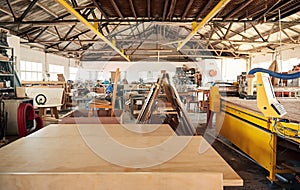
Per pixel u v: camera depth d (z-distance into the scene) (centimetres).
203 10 455
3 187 101
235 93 489
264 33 929
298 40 825
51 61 1252
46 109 759
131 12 488
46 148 140
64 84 852
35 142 152
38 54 1101
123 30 1110
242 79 470
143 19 568
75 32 1045
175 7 455
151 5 444
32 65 1050
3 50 631
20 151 133
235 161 379
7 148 139
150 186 102
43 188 102
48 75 1106
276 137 281
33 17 741
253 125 331
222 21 564
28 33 887
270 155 289
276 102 221
